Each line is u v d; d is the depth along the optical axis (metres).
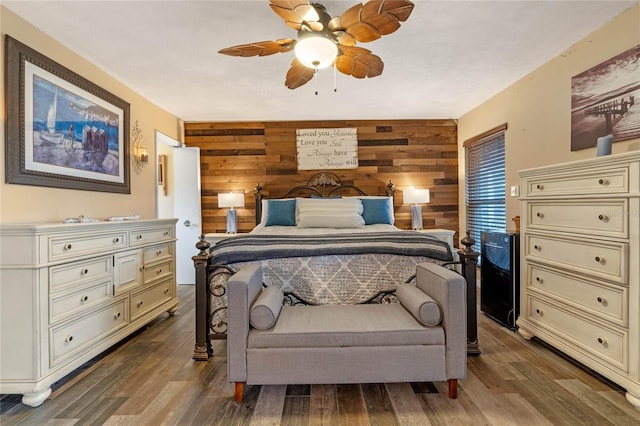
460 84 3.47
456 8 2.13
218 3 2.05
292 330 1.74
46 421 1.60
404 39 2.52
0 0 1.99
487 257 3.09
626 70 2.21
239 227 4.74
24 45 2.18
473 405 1.70
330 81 3.34
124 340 2.61
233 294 1.73
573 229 2.06
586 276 1.97
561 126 2.81
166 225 3.15
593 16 2.26
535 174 2.41
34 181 2.26
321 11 1.97
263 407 1.71
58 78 2.46
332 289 2.31
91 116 2.82
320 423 1.57
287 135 4.74
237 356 1.72
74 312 1.99
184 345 2.52
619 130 2.27
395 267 2.36
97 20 2.22
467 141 4.44
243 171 4.75
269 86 3.44
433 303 1.76
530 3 2.10
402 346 1.73
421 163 4.79
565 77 2.75
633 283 1.68
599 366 1.86
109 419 1.61
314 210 3.93
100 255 2.23
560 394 1.78
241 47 2.08
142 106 3.70
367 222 4.14
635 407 1.65
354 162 4.75
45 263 1.80
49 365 1.81
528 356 2.25
